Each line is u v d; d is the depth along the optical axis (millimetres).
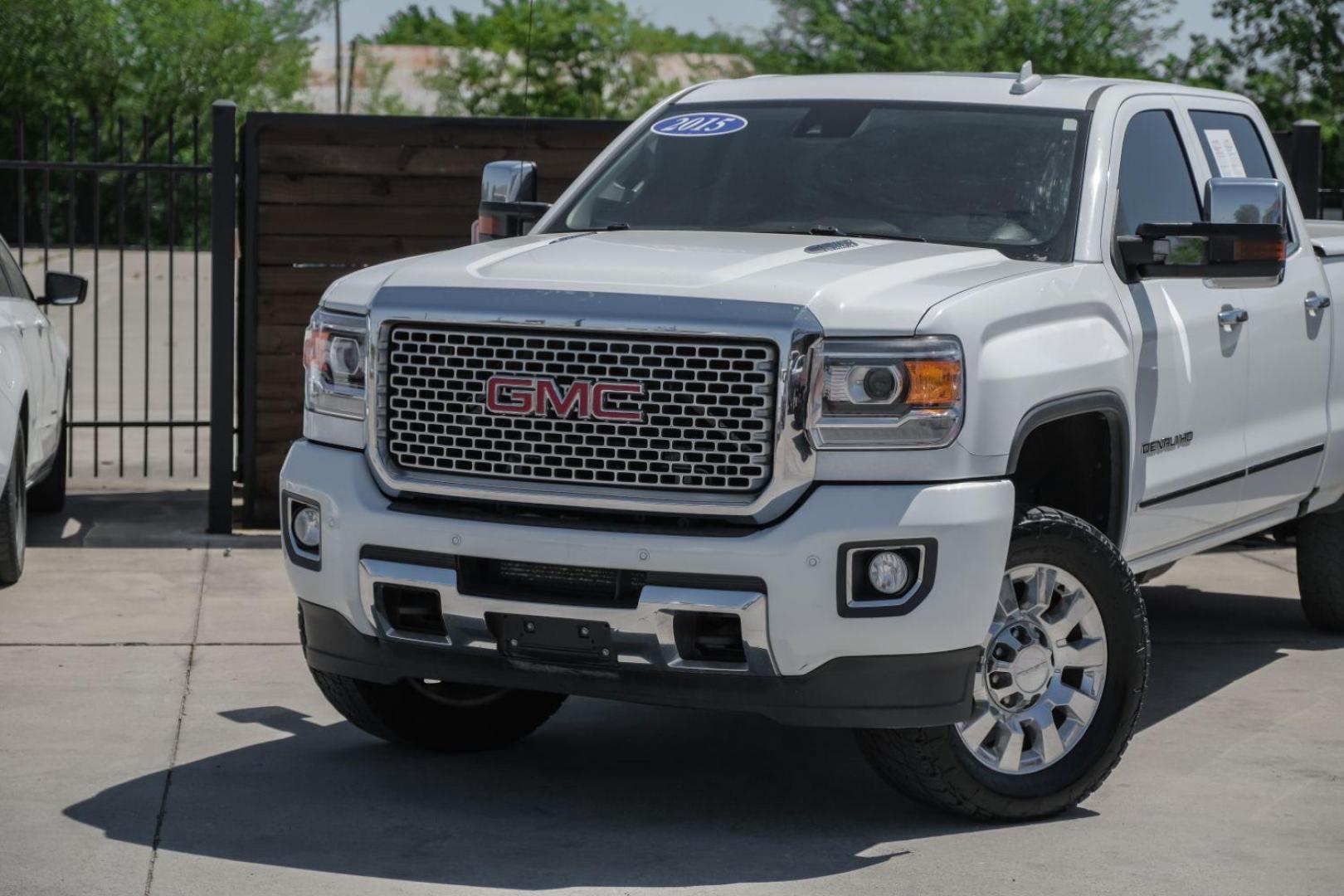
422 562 5020
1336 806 5578
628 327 4773
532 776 5816
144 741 6082
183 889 4656
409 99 69438
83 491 11633
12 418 8305
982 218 5824
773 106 6527
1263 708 6871
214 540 9938
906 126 6230
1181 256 6336
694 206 6199
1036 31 48281
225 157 9859
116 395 17547
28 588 8578
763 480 4723
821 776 5852
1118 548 5734
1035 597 5230
